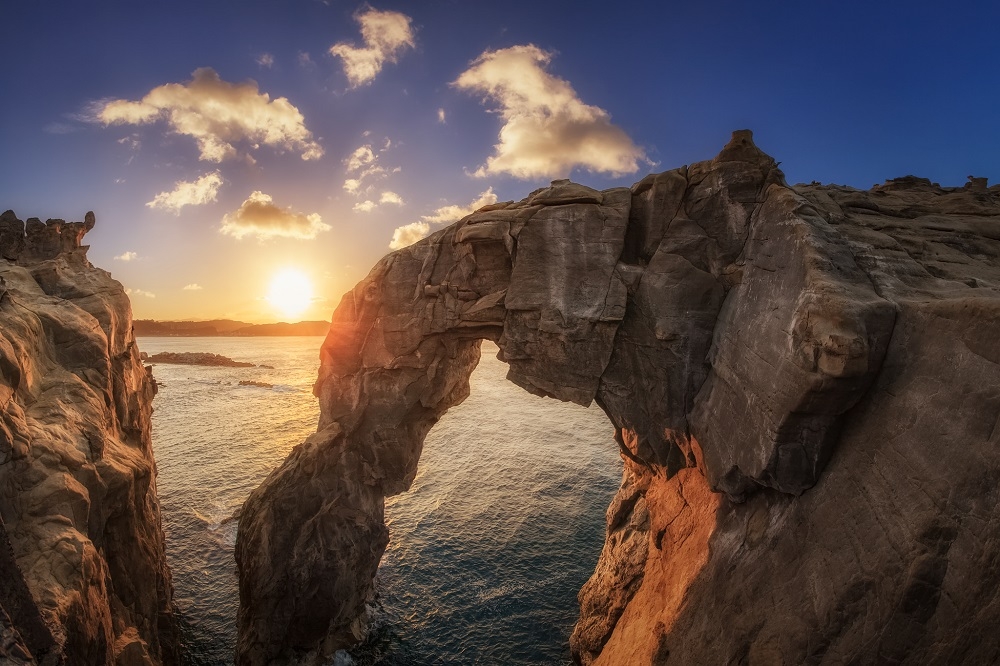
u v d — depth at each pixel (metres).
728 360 20.16
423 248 29.20
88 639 16.23
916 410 13.18
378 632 33.16
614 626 27.86
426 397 30.19
